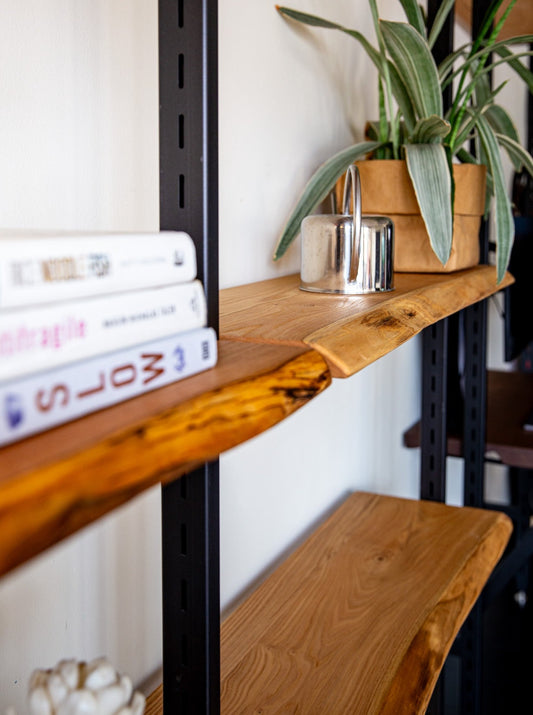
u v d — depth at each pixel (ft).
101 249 1.35
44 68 2.13
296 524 4.24
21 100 2.06
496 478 9.26
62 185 2.23
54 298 1.25
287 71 3.73
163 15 1.83
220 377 1.60
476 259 4.07
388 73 3.70
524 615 7.34
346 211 3.12
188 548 2.02
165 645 2.09
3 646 2.16
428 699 2.78
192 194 1.89
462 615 3.35
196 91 1.83
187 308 1.61
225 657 2.93
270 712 2.60
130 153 2.53
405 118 3.83
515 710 5.69
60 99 2.20
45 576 2.31
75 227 2.30
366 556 3.84
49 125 2.17
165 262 1.54
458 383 6.18
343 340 2.11
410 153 3.34
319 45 4.07
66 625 2.43
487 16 3.83
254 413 1.51
